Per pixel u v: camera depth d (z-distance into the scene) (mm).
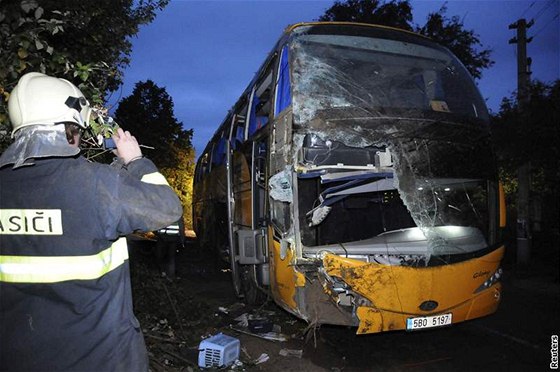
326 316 4434
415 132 4895
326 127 4656
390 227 5574
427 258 4496
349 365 4660
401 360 4816
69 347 1758
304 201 4836
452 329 5895
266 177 5340
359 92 4949
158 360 4375
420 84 5266
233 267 6512
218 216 9781
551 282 9266
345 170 4625
